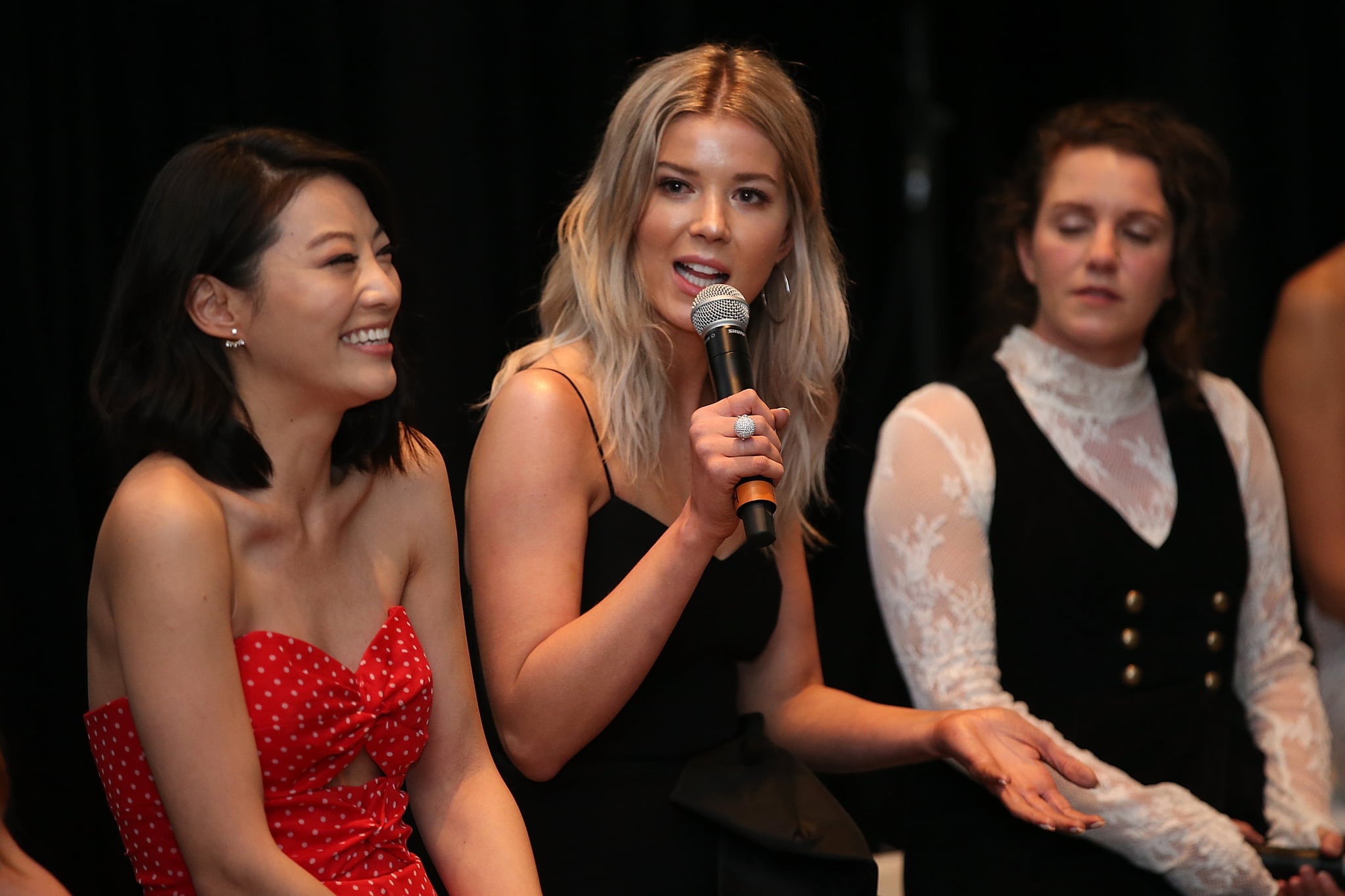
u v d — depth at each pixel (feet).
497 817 18.15
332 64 33.19
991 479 24.41
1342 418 29.68
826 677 40.70
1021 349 25.77
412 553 18.30
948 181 46.19
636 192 20.21
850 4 43.98
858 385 43.86
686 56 20.76
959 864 24.26
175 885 16.65
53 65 29.76
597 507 20.03
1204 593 24.90
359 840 16.79
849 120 44.06
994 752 20.33
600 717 18.70
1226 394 26.81
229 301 16.11
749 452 17.46
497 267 35.24
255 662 15.98
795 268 21.63
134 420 15.99
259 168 16.07
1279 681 25.95
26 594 29.01
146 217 16.12
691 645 20.16
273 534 16.56
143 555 15.35
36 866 16.51
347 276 16.29
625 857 19.52
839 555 41.50
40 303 29.40
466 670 18.66
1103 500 24.52
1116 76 45.16
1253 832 24.25
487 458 19.67
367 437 17.67
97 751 16.62
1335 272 29.94
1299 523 29.86
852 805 37.86
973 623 23.76
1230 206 27.02
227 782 15.39
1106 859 23.62
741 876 19.08
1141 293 24.98
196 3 31.78
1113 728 23.90
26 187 29.17
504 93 35.45
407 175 33.37
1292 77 43.45
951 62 45.98
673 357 20.77
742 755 20.35
